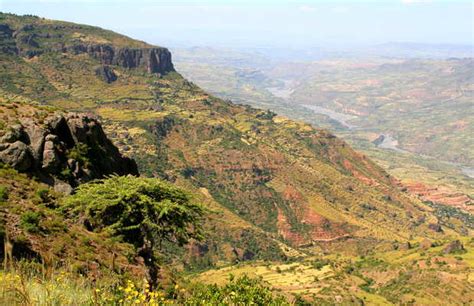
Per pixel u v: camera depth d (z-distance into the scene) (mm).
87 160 41562
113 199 30219
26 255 22016
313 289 131375
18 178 32875
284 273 146750
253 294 17016
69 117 43219
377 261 163125
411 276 143500
